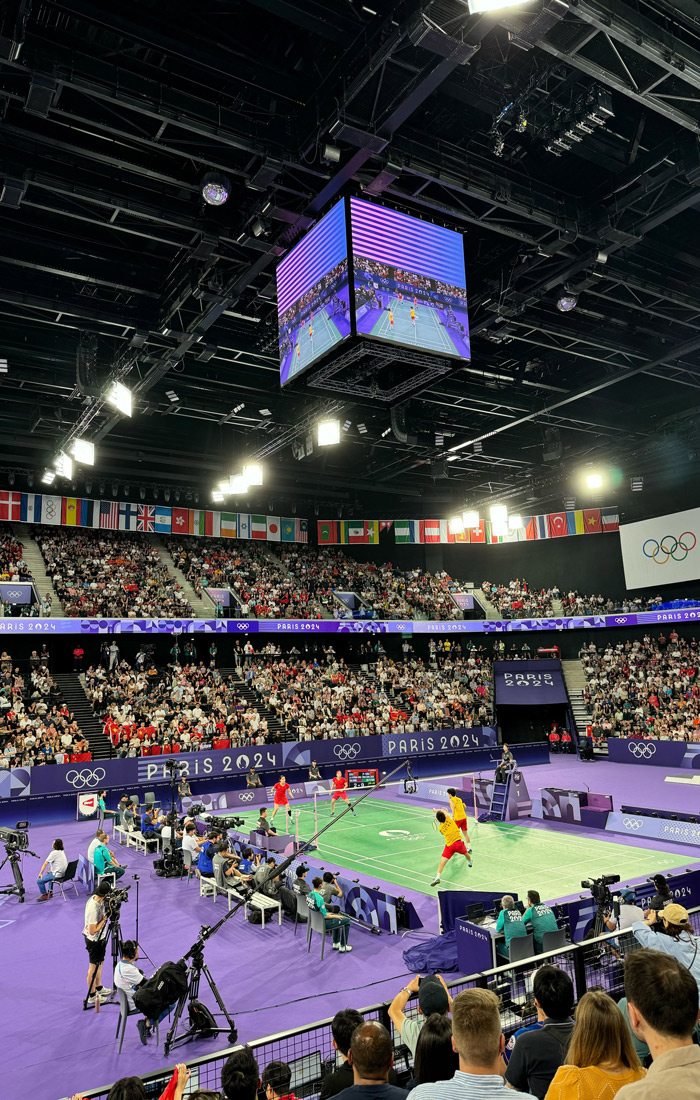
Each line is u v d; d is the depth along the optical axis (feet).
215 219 57.98
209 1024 31.19
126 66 45.01
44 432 105.09
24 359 83.56
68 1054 30.17
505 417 107.55
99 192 53.72
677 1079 7.77
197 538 150.61
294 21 42.01
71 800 90.63
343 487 147.54
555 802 76.23
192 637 135.74
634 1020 8.66
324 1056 26.94
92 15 40.88
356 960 39.75
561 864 57.82
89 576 125.80
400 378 59.41
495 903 40.96
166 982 30.48
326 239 51.21
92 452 85.71
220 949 42.60
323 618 139.85
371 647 152.15
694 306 72.08
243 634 139.13
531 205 56.54
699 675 130.52
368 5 42.45
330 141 47.16
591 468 134.92
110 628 112.06
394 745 117.60
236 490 103.30
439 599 156.46
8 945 44.68
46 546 129.90
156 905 52.24
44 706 101.14
